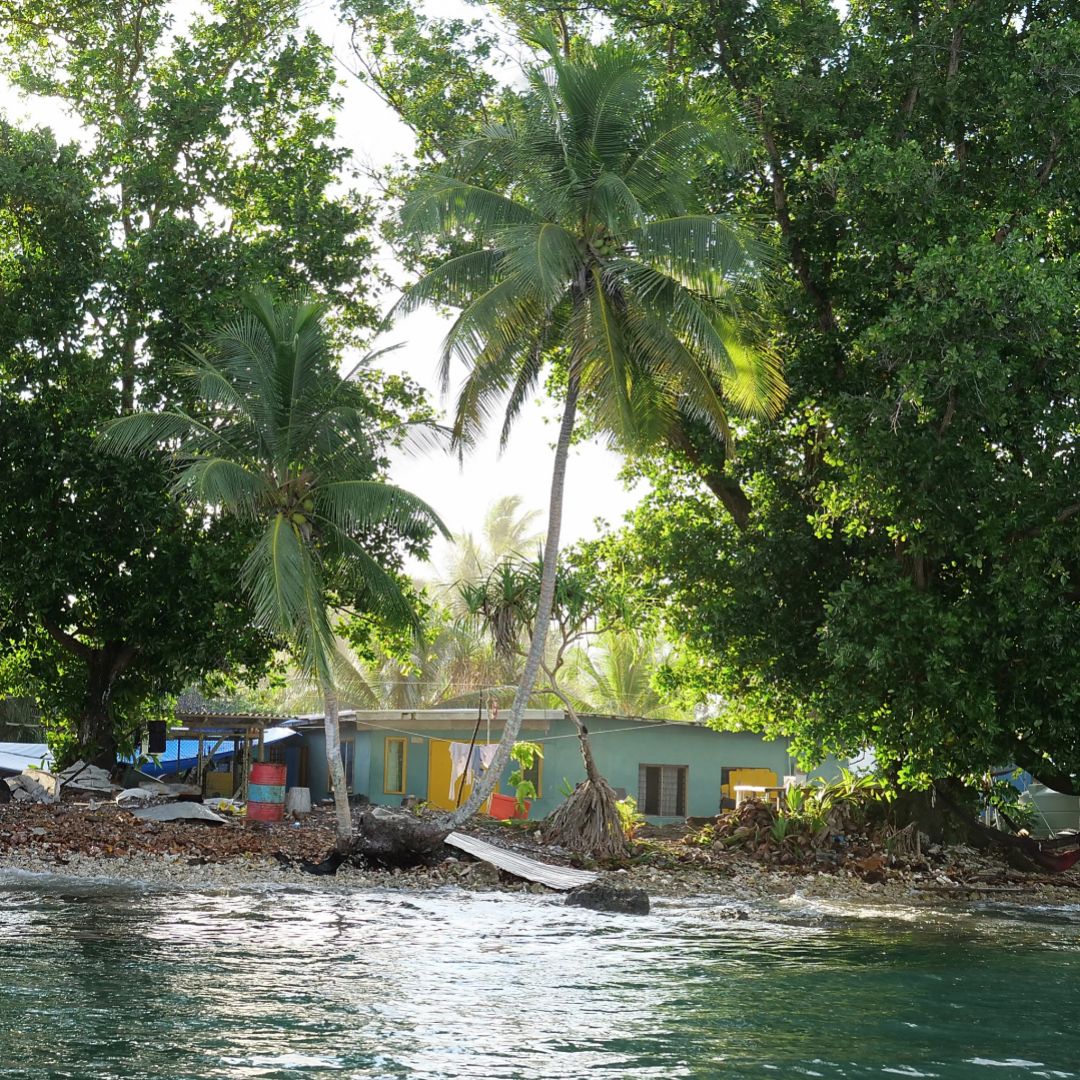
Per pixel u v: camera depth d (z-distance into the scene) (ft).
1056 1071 26.55
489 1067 25.29
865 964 41.65
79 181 92.58
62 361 92.53
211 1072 24.12
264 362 71.41
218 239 95.25
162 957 37.68
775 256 74.43
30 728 150.61
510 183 72.38
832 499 77.10
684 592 90.02
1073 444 71.20
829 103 78.33
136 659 104.42
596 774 79.87
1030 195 73.87
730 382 73.10
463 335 66.03
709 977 37.88
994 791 87.10
